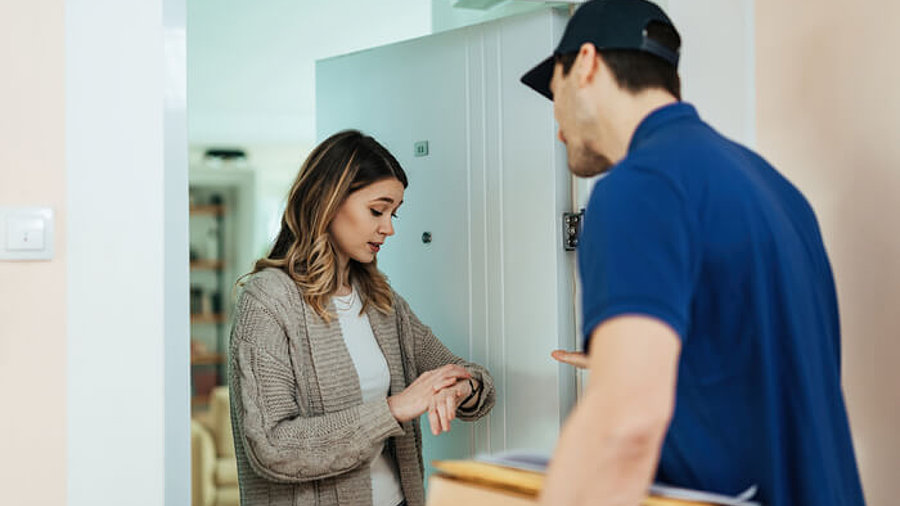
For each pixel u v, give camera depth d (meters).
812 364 0.80
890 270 1.34
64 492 1.26
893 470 1.36
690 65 1.64
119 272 1.29
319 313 1.50
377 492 1.58
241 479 1.49
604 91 0.91
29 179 1.24
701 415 0.83
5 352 1.22
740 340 0.79
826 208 1.48
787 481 0.79
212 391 4.38
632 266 0.72
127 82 1.29
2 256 1.20
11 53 1.23
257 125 5.00
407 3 3.71
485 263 1.92
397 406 1.46
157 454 1.30
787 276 0.78
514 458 0.91
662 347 0.68
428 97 2.05
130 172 1.29
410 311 1.82
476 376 1.73
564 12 1.82
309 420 1.41
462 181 1.97
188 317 1.33
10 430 1.23
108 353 1.28
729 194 0.78
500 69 1.89
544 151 1.80
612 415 0.67
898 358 1.33
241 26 3.97
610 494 0.67
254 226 5.08
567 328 1.80
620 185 0.77
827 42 1.47
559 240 1.79
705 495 0.79
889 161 1.34
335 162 1.54
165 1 1.32
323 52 4.43
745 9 1.67
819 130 1.49
